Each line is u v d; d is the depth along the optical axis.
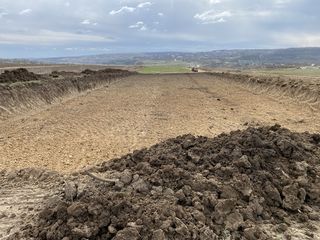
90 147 9.91
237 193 5.45
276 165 6.28
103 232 4.45
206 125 13.09
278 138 6.87
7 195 6.10
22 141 10.66
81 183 5.83
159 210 4.62
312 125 12.77
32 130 12.32
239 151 6.31
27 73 22.70
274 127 7.96
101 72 43.72
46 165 8.20
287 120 13.91
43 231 4.57
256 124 13.01
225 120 14.15
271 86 25.08
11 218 5.27
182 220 4.64
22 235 4.69
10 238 4.66
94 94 25.36
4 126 12.95
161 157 6.23
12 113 15.28
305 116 14.77
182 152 6.58
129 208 4.70
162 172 5.62
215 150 6.55
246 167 5.97
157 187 5.35
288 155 6.58
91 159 8.69
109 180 5.57
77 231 4.31
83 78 29.62
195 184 5.46
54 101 19.95
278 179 5.97
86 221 4.51
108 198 4.86
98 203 4.66
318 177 6.29
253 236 4.70
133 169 6.04
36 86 19.56
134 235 4.23
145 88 31.30
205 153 6.48
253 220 5.10
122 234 4.22
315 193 5.85
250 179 5.78
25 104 16.92
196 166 6.10
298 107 17.50
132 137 11.12
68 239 4.32
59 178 6.67
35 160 8.62
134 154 6.62
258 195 5.50
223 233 4.73
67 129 12.52
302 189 5.73
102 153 9.25
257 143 6.56
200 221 4.71
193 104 19.47
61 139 10.97
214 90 28.52
